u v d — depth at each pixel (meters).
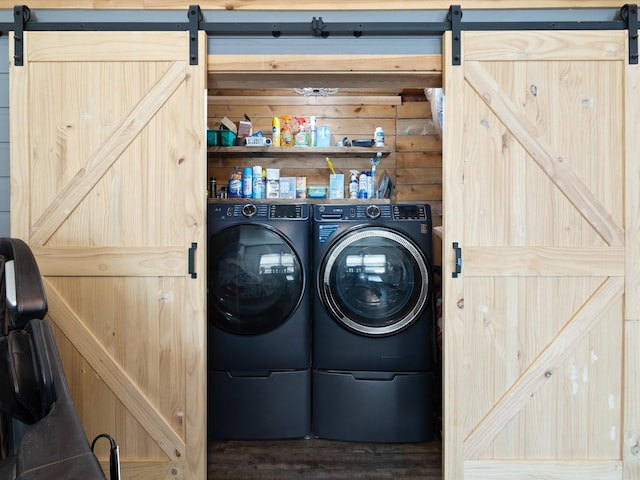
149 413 1.92
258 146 3.13
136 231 1.92
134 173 1.92
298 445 2.37
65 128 1.92
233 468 2.15
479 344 1.91
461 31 1.91
